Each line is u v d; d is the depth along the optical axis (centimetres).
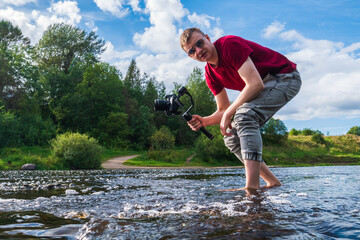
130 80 5125
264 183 320
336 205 139
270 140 3931
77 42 4522
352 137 5172
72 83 3856
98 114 3769
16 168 1495
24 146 2503
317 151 4003
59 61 4403
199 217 113
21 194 229
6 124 2322
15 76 3088
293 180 389
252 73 216
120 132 3606
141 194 221
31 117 2992
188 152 3169
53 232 90
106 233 86
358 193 202
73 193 237
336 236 80
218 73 258
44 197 203
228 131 254
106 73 3953
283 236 80
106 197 200
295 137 5350
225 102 287
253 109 218
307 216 112
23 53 3341
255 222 100
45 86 3612
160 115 4503
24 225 102
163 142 3158
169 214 123
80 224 103
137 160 2481
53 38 4378
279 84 228
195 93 4422
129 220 109
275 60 237
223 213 121
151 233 85
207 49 235
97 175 686
